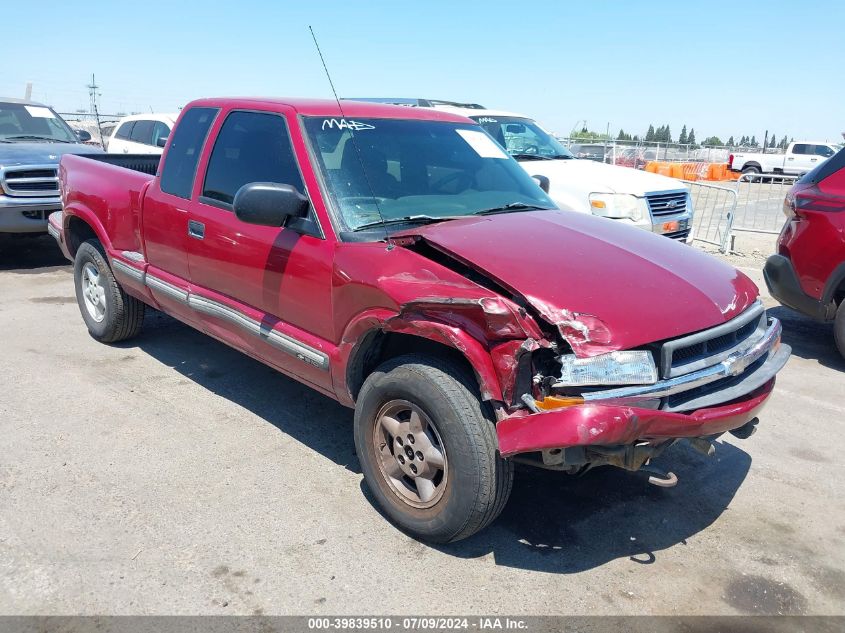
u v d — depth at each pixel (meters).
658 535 3.58
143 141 13.09
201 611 2.91
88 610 2.89
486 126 9.63
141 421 4.60
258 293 4.14
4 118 10.73
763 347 3.52
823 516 3.79
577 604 3.04
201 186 4.58
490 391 2.95
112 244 5.48
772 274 6.42
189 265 4.69
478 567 3.26
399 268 3.34
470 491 3.08
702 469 4.29
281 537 3.42
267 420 4.69
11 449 4.16
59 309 7.16
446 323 3.09
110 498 3.69
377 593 3.05
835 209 5.85
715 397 3.21
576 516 3.72
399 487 3.47
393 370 3.35
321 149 3.98
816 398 5.46
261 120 4.32
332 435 4.51
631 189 8.17
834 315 6.12
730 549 3.48
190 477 3.93
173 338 6.27
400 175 4.13
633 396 2.93
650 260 3.54
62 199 6.20
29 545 3.28
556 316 2.95
